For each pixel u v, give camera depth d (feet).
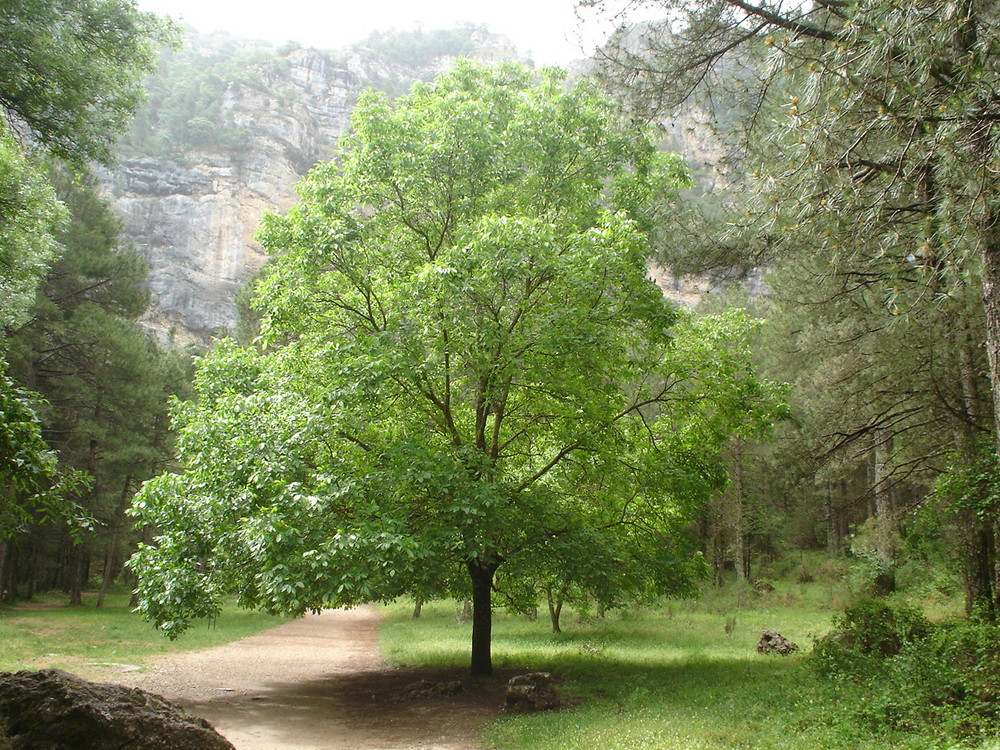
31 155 39.60
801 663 37.01
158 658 51.57
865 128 23.85
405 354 36.22
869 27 23.08
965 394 37.99
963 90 22.02
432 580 36.68
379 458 36.29
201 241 268.21
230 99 308.40
